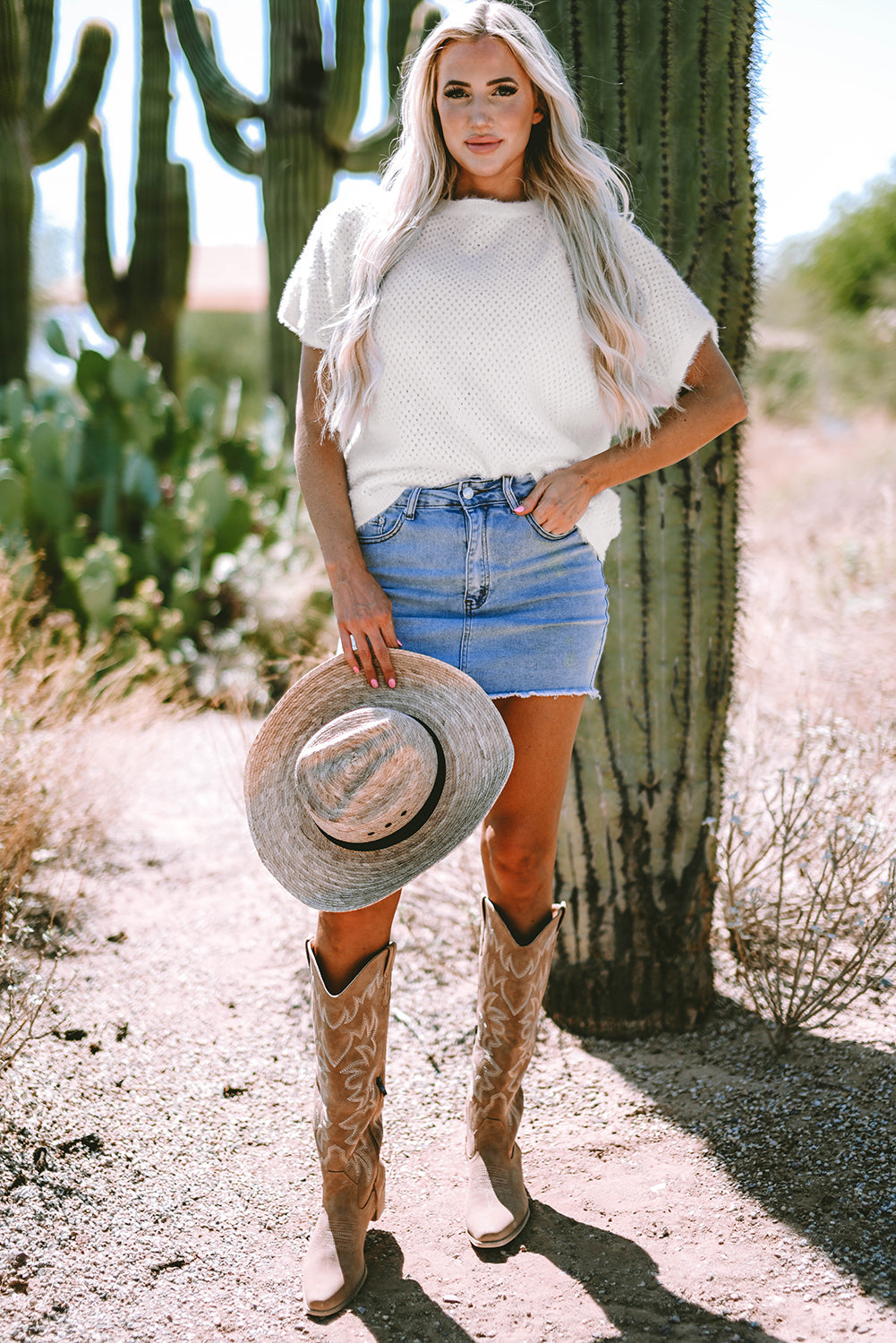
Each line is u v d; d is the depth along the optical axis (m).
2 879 3.20
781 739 4.09
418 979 2.96
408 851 1.87
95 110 8.56
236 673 5.55
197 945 3.15
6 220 7.62
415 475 1.90
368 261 1.88
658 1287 1.84
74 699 4.21
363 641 1.88
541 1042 2.67
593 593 1.98
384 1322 1.79
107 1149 2.23
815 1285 1.82
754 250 2.48
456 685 1.85
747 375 2.57
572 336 1.89
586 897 2.65
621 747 2.59
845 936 2.98
